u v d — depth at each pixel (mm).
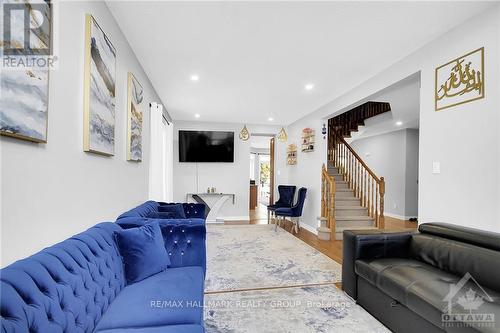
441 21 2178
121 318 1225
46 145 1237
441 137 2365
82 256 1221
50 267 1003
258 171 12000
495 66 1945
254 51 2732
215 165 6547
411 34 2383
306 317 2012
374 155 7816
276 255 3574
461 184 2180
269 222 6141
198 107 5051
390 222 6352
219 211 6551
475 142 2074
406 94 3736
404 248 2270
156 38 2473
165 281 1624
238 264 3193
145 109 3289
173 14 2098
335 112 4434
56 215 1320
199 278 1729
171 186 5227
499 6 1920
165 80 3564
